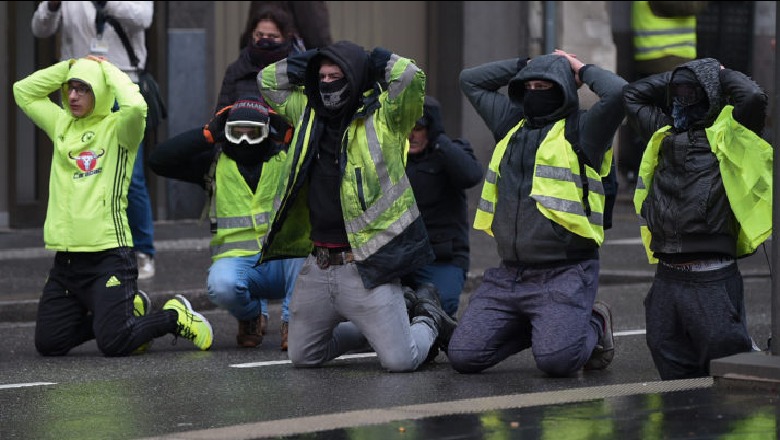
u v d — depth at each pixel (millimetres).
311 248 32906
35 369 34188
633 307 45625
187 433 23469
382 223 31500
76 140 35500
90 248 35312
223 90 39406
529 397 25797
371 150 31312
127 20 45969
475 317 32531
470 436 22344
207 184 37281
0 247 53906
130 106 35031
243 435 22859
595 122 31141
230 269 36438
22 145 59469
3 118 58594
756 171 28156
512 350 32906
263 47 39031
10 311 42844
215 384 31734
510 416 23875
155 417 28000
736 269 29109
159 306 44094
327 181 31875
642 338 39188
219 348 37531
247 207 36625
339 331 34094
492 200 32281
